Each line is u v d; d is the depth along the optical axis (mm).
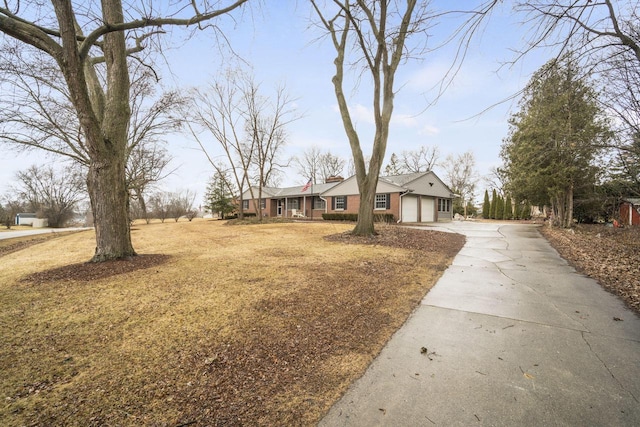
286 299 4039
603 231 12594
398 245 8719
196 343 2848
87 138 5699
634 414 1908
